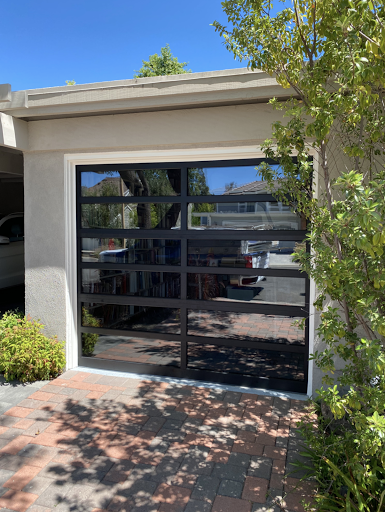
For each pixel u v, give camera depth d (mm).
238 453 3221
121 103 4199
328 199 2674
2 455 3178
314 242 2557
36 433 3494
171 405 4062
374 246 1898
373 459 2529
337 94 2340
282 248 4359
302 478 2701
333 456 2779
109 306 5102
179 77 3914
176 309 4828
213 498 2693
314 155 3912
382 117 2670
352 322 2672
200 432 3541
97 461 3102
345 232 1979
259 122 4090
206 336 4703
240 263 4531
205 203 4625
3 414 3855
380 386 2240
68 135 4777
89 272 5145
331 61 2477
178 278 4789
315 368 4137
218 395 4309
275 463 3086
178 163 4660
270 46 2896
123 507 2607
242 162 4418
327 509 2451
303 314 4305
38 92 4387
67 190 4961
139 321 4977
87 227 5102
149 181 4816
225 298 4609
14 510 2568
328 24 2391
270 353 4461
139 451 3244
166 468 3020
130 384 4598
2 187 11578
